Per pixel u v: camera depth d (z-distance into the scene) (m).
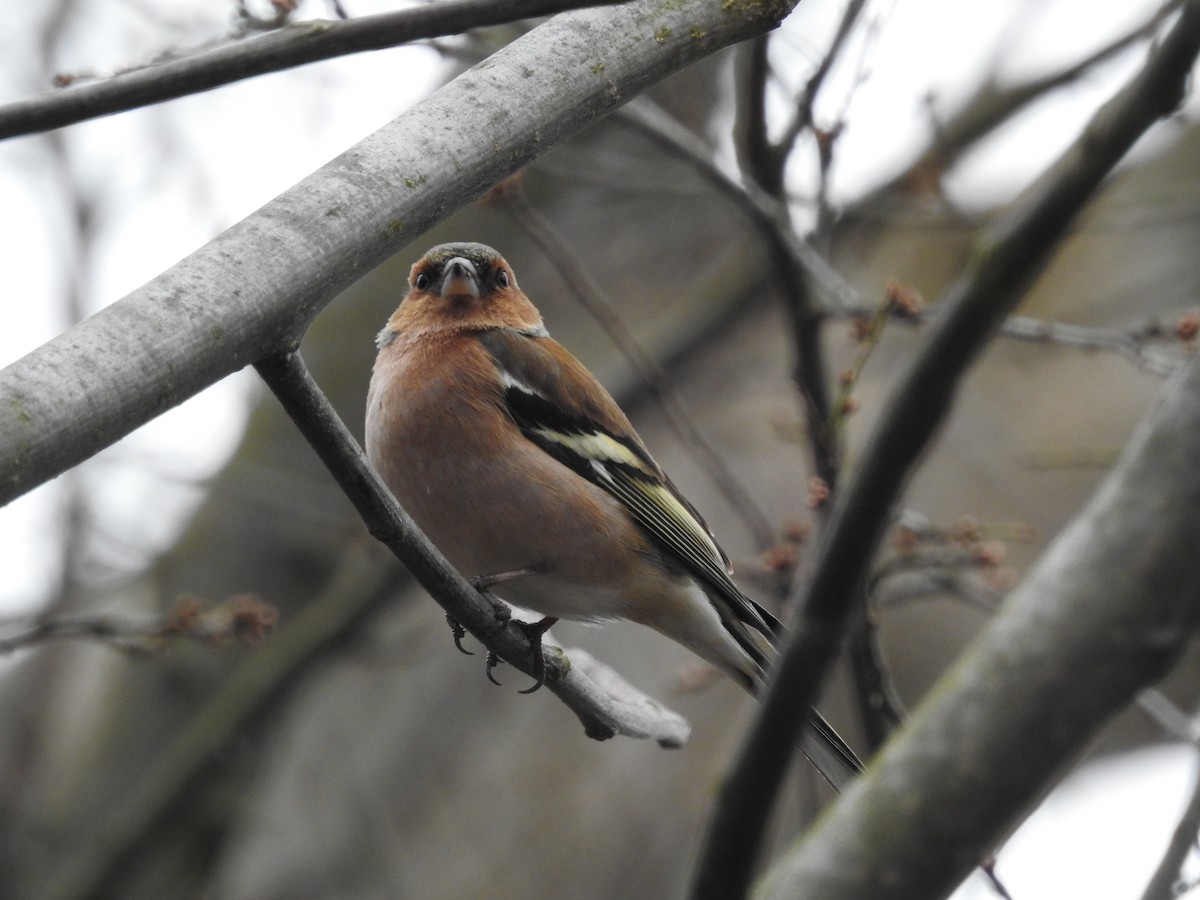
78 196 16.77
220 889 14.16
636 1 5.67
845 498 5.48
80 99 5.11
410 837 14.55
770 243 10.55
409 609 15.33
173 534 15.91
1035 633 5.94
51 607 14.95
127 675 15.00
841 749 8.23
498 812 14.45
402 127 5.62
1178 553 5.84
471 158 5.63
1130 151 4.93
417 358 9.71
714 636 9.69
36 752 16.34
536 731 14.91
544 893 13.85
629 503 9.57
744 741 5.70
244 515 15.14
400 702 15.33
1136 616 5.84
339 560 15.03
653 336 15.52
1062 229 5.02
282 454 15.40
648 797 14.18
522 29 10.77
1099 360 16.09
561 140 5.87
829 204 10.89
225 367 5.13
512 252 16.30
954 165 14.30
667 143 10.81
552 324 16.52
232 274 5.09
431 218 5.59
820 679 5.57
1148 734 14.88
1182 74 4.77
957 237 15.86
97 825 14.40
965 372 5.23
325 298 5.40
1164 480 5.99
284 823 14.59
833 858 5.89
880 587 10.52
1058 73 13.68
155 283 4.96
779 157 10.64
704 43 6.00
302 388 5.71
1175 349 11.89
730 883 5.75
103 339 4.69
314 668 14.13
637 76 5.91
